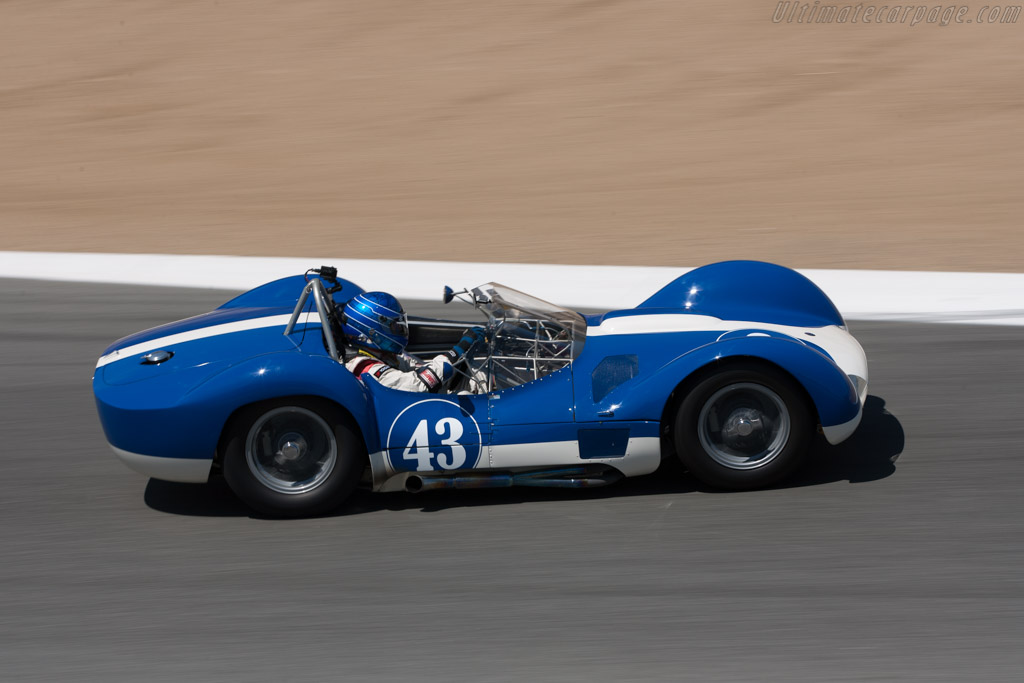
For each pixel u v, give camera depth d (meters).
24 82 90.50
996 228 45.16
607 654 13.60
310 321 19.64
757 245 43.66
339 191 59.69
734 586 15.20
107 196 60.16
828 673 13.05
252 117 78.75
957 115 69.75
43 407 24.86
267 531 17.64
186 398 17.34
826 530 16.91
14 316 33.66
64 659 13.88
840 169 59.72
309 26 99.75
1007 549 16.08
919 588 14.99
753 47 86.56
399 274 39.03
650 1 98.19
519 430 18.00
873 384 24.91
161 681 13.32
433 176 62.56
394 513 18.28
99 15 107.38
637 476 19.06
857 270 38.19
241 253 44.78
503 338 19.00
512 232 48.06
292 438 17.78
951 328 29.64
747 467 18.28
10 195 61.28
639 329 19.31
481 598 15.11
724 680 12.98
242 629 14.48
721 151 65.19
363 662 13.60
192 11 106.38
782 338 18.05
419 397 18.14
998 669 13.04
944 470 19.34
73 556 16.89
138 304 34.94
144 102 83.88
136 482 20.16
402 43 93.44
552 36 92.19
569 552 16.47
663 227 48.03
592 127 72.00
